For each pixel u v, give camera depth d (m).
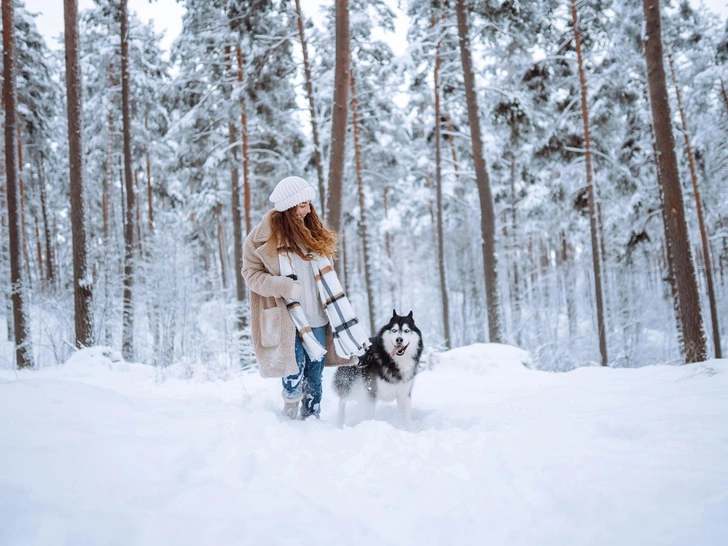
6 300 13.16
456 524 1.79
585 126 12.74
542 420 3.28
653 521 1.71
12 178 10.14
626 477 2.09
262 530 1.61
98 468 1.83
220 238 25.53
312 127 14.08
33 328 11.54
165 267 12.33
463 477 2.24
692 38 15.95
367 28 13.95
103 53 15.66
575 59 12.47
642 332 16.36
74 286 9.66
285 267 3.43
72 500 1.60
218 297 14.10
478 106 11.41
